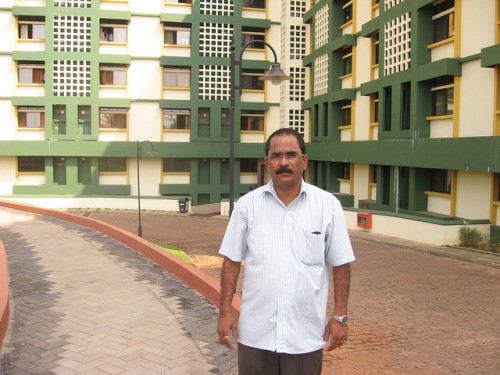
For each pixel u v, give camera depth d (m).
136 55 29.70
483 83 14.55
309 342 3.18
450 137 15.59
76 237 13.88
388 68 18.94
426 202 18.33
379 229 17.70
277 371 3.21
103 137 29.88
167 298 7.85
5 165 29.52
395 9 18.16
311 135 26.80
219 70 30.30
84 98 29.16
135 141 29.80
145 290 8.30
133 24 29.69
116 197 28.19
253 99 31.00
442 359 5.90
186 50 30.25
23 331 6.25
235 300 7.01
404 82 17.80
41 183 29.89
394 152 18.06
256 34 30.84
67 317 6.83
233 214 3.40
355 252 14.19
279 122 30.61
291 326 3.14
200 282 8.20
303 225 3.19
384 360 5.86
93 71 29.11
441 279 10.38
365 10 21.36
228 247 3.38
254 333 3.20
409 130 17.48
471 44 14.99
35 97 28.72
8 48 28.73
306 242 3.18
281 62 29.67
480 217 15.44
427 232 15.35
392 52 18.62
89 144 29.17
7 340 5.91
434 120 16.88
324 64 24.81
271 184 3.30
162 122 30.16
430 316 7.69
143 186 30.47
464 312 7.90
